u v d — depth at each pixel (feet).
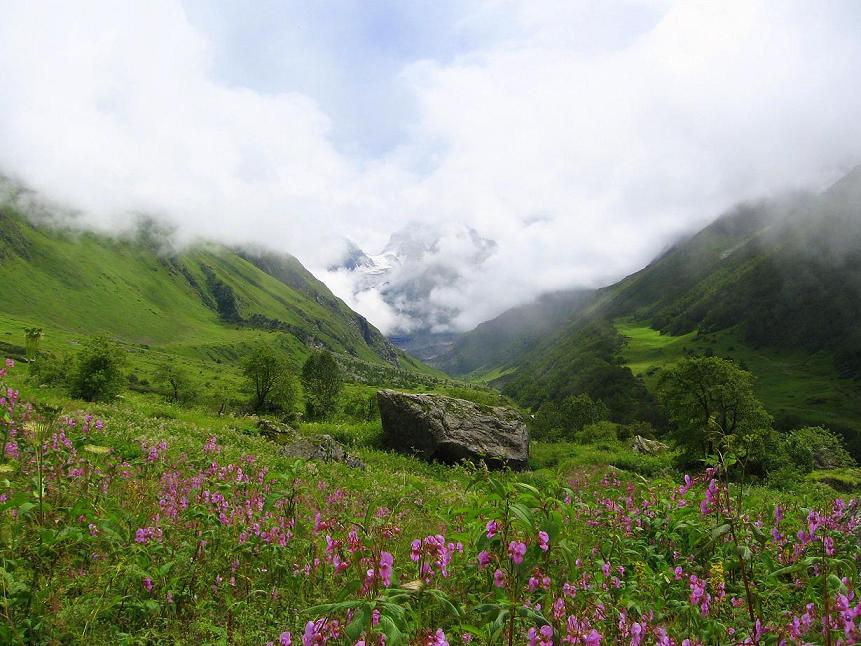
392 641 9.32
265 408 310.65
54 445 25.63
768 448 125.70
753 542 20.68
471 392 246.68
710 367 129.80
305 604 18.04
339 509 29.14
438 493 59.88
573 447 142.92
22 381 80.69
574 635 12.19
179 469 34.68
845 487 107.04
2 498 19.98
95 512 20.71
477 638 15.44
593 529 27.17
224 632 15.93
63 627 14.92
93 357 166.91
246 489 27.89
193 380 584.40
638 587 18.76
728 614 17.66
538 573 13.43
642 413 529.86
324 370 353.51
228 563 20.33
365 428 120.67
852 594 14.51
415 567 16.85
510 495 13.55
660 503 26.91
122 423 64.80
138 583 17.56
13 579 15.78
